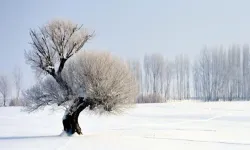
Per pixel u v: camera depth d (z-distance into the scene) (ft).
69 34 83.25
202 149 59.62
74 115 82.02
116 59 85.40
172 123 128.98
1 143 68.13
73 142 67.56
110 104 79.66
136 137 77.05
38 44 81.35
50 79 83.51
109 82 78.69
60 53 82.12
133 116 163.94
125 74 83.35
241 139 77.71
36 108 82.69
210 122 130.93
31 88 83.51
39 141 70.18
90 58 81.97
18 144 66.03
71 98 81.46
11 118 160.45
